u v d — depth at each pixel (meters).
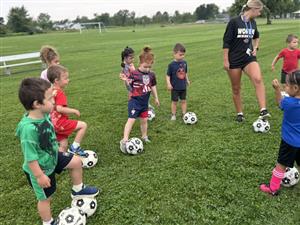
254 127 3.38
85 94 5.63
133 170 2.72
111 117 4.24
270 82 5.77
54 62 3.16
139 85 3.11
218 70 7.20
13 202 2.38
